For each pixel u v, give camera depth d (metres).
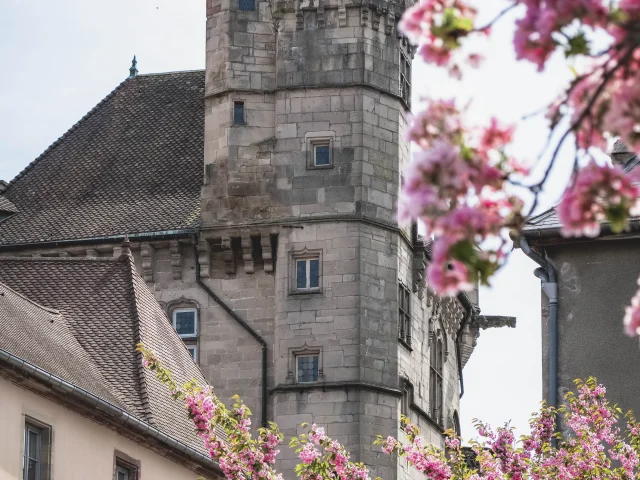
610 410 29.11
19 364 33.03
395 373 57.62
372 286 57.72
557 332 32.78
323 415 56.22
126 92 67.62
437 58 11.02
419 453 29.31
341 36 59.41
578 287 32.78
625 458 28.45
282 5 59.69
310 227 58.03
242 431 30.69
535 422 29.30
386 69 59.69
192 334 58.38
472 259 10.87
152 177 62.41
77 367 38.41
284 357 57.06
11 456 33.00
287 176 58.72
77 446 35.72
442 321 66.44
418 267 60.97
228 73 59.88
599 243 32.81
